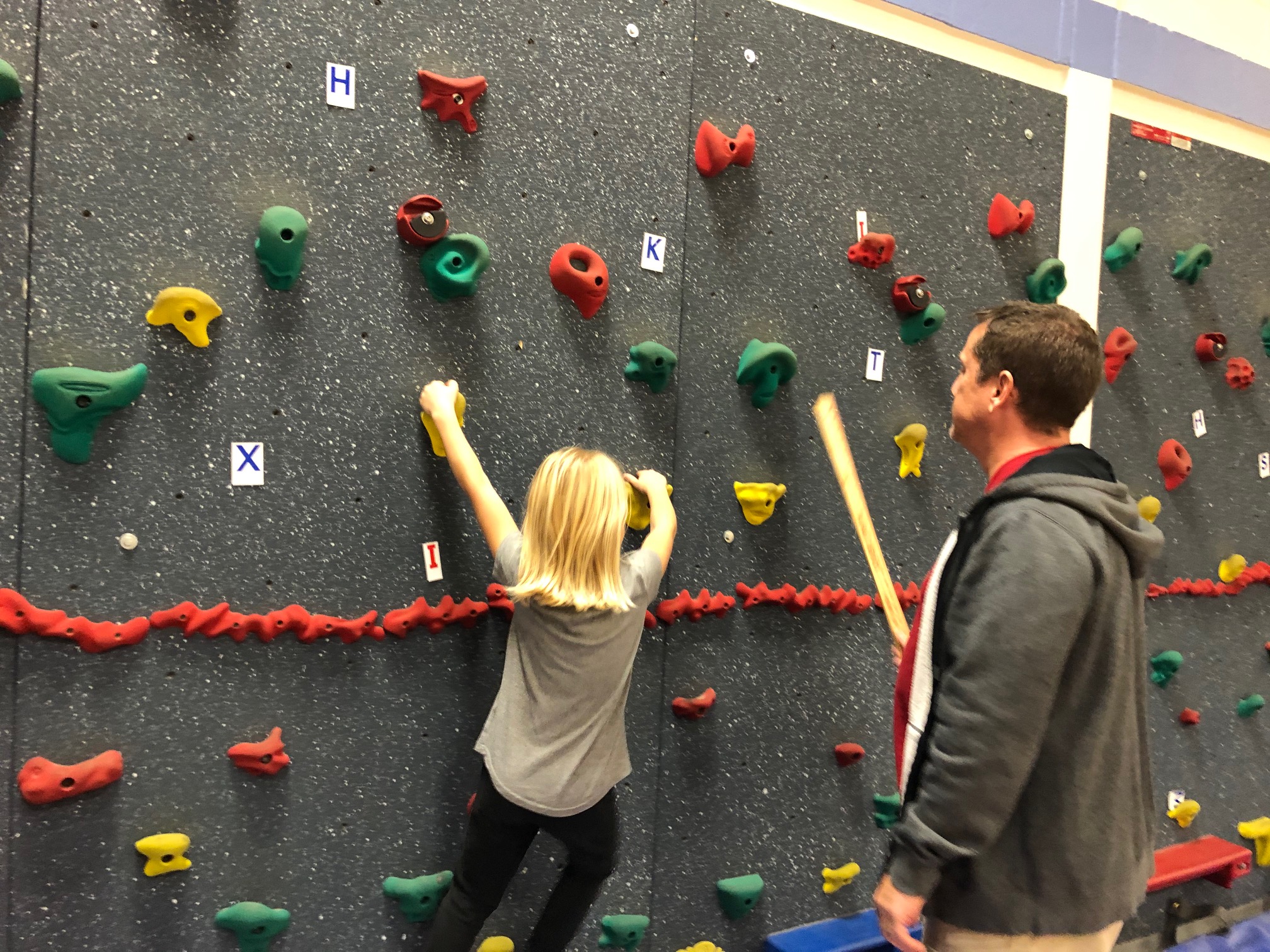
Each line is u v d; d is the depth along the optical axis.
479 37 1.37
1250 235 2.19
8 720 1.14
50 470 1.15
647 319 1.51
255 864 1.28
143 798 1.21
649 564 1.29
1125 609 0.90
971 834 0.83
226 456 1.24
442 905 1.28
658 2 1.50
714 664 1.60
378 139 1.31
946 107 1.78
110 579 1.19
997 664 0.82
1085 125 1.94
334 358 1.30
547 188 1.42
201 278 1.22
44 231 1.13
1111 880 0.88
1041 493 0.90
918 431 1.74
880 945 1.66
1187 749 2.12
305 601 1.29
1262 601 2.21
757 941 1.66
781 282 1.63
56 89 1.13
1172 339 2.08
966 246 1.81
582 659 1.21
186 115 1.20
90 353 1.16
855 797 1.75
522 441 1.42
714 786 1.61
